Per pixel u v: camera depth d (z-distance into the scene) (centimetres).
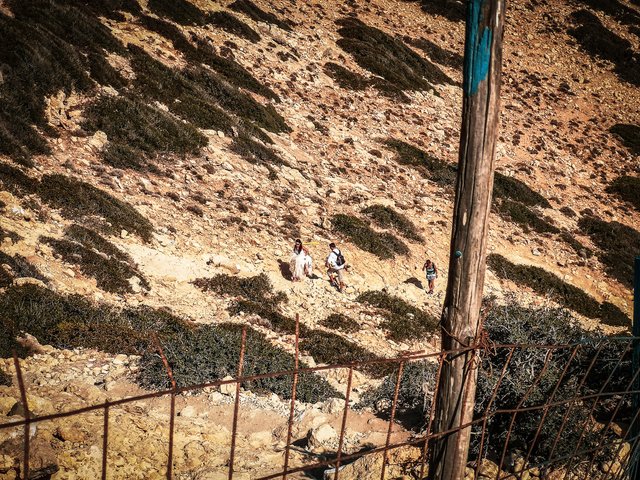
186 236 2372
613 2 7162
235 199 2761
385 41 5141
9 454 656
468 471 645
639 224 4081
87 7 3706
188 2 4347
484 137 392
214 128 3250
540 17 6756
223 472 755
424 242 3033
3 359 1197
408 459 730
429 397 978
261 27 4594
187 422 945
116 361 1321
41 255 1872
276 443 975
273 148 3372
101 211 2255
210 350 1416
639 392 531
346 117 4044
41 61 2811
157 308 1861
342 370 1556
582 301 3083
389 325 2247
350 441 932
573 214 3894
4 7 3180
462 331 411
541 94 5500
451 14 6122
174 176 2747
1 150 2297
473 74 390
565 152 4694
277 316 2017
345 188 3262
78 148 2611
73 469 690
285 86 4112
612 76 6097
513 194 3856
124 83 3169
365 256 2730
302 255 2377
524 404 708
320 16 5269
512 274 3078
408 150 3884
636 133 5212
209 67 3822
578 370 750
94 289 1839
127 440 791
